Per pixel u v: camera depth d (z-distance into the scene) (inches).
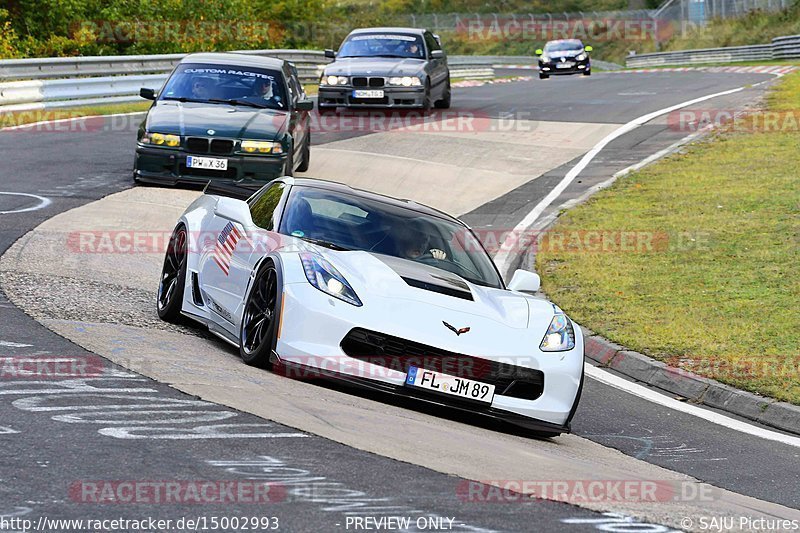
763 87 4298.7
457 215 2228.1
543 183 2554.1
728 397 1178.6
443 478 640.4
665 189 2402.8
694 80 5073.8
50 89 3230.8
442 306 921.5
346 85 3351.4
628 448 954.7
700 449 979.9
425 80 3383.4
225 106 2172.7
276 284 926.4
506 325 932.6
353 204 1088.8
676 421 1095.0
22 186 1989.4
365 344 879.7
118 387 773.3
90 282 1295.5
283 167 2074.3
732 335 1390.3
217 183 1273.4
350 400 863.7
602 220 2134.6
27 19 5083.7
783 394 1162.6
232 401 767.1
